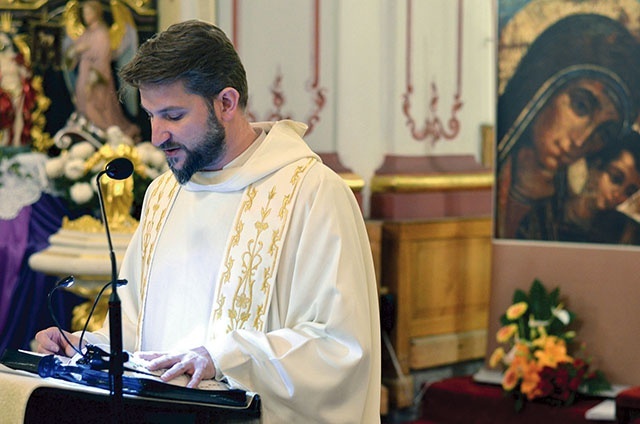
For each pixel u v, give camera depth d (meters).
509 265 6.66
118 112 6.64
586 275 6.38
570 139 6.45
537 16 6.53
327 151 7.26
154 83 2.71
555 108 6.50
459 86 7.96
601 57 6.34
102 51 6.55
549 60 6.50
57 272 5.98
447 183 7.72
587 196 6.41
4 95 6.39
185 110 2.75
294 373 2.68
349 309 2.75
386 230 7.40
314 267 2.83
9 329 6.29
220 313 2.92
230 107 2.83
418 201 7.57
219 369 2.66
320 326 2.77
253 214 2.95
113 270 2.39
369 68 7.46
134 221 6.11
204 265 2.99
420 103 7.68
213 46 2.76
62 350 2.97
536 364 6.18
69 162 5.97
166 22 6.68
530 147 6.59
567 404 6.12
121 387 2.35
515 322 6.50
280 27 7.00
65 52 6.54
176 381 2.60
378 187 7.49
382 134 7.58
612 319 6.30
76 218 6.48
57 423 2.49
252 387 2.69
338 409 2.74
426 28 7.70
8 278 6.32
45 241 6.39
